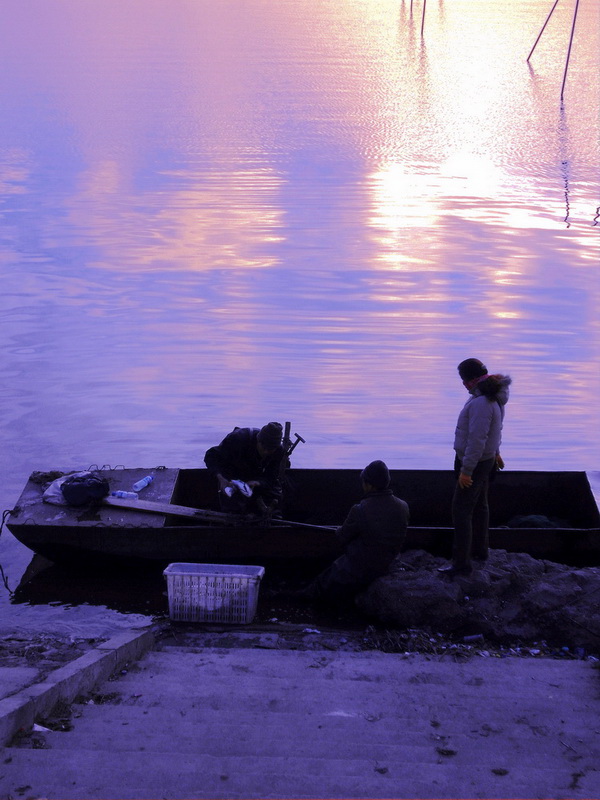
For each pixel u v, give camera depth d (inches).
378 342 589.3
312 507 360.2
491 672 227.9
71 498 334.0
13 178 1043.3
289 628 286.8
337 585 296.8
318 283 707.4
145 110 1441.9
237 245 805.2
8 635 283.9
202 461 428.5
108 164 1112.8
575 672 228.4
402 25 2689.5
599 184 1039.6
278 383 525.3
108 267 744.3
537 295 678.5
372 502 292.2
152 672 226.7
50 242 810.2
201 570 289.9
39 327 612.7
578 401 503.8
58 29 2406.5
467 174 1085.1
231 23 2600.9
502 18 2859.3
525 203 953.5
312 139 1262.3
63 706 186.1
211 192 987.9
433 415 485.7
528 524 339.0
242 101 1530.5
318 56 2082.9
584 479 348.8
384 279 716.0
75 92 1583.4
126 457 431.2
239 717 185.3
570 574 290.4
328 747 167.8
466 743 174.4
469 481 277.9
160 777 145.4
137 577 328.5
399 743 174.4
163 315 638.5
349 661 239.9
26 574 329.7
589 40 2425.0
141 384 521.3
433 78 1835.6
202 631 284.5
